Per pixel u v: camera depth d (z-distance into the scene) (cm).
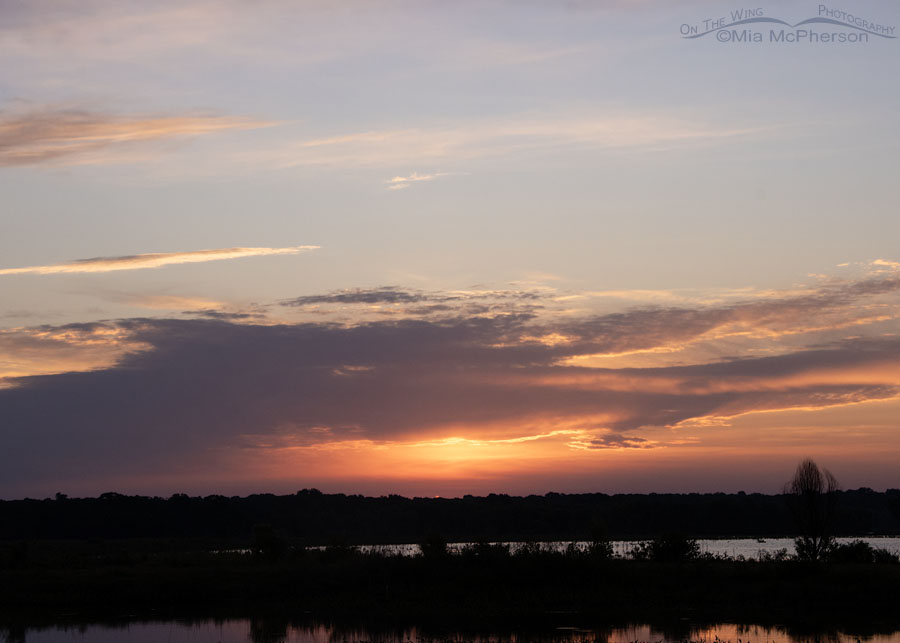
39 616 5162
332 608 5116
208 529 18525
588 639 4062
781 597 4934
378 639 4172
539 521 18588
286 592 5666
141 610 5325
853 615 4541
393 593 5425
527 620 4559
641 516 18875
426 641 4075
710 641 3988
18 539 16788
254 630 4538
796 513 6347
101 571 6662
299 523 19512
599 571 5581
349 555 7594
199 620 4925
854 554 6600
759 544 15538
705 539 18350
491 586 5478
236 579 6006
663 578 5472
